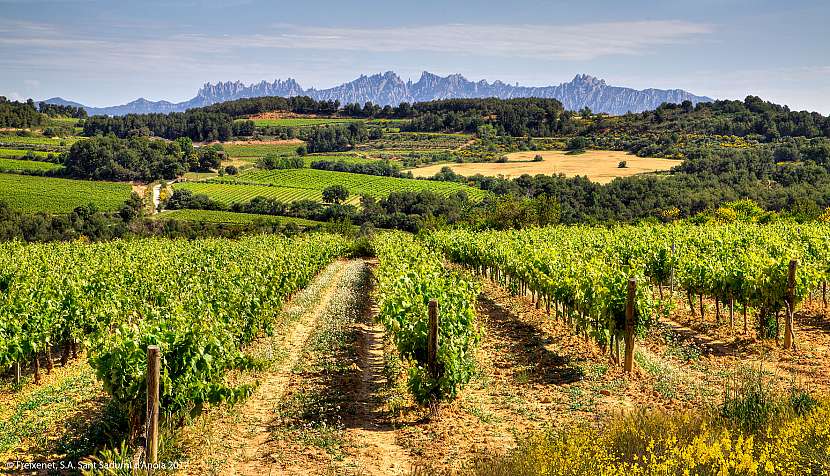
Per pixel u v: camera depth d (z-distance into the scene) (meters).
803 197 58.69
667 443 5.94
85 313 14.23
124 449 7.61
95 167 96.56
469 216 70.88
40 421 9.77
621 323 12.16
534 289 18.91
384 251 32.06
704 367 11.68
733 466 5.55
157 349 7.79
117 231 65.88
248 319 14.47
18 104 152.38
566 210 68.31
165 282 18.61
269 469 7.91
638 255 21.12
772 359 11.91
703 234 26.95
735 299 14.48
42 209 75.75
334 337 16.17
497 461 7.44
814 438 6.02
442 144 148.25
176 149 111.56
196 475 7.70
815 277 12.72
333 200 88.31
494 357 13.65
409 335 10.70
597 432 7.85
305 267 25.81
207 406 10.09
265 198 85.00
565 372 12.02
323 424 9.51
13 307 12.88
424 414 10.07
